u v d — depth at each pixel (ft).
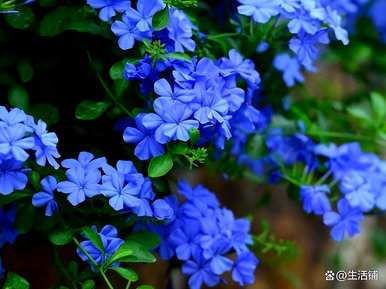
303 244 3.32
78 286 2.08
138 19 2.00
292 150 2.49
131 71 1.98
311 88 3.35
